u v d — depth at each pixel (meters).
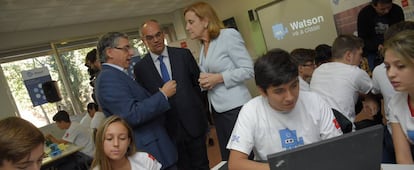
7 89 5.14
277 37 6.35
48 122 5.61
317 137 1.37
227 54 1.94
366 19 3.39
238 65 1.92
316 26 5.74
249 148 1.35
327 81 2.04
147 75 2.25
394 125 1.44
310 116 1.37
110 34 1.88
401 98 1.40
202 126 2.27
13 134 0.90
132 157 1.83
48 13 4.88
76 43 6.04
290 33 6.12
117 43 1.85
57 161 4.06
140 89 1.94
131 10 6.21
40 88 5.53
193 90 2.27
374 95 2.19
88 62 2.74
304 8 5.84
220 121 2.04
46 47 5.67
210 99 2.06
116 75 1.82
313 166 0.87
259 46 6.68
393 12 3.34
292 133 1.35
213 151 4.48
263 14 6.46
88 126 4.58
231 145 1.37
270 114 1.37
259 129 1.38
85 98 6.14
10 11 4.34
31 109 5.43
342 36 2.15
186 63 2.26
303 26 5.92
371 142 0.89
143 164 1.81
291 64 1.16
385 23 3.29
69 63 5.98
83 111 6.08
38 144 0.94
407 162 1.34
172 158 1.97
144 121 1.82
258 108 1.39
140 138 1.87
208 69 2.04
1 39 5.14
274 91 1.18
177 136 2.20
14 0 4.02
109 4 5.37
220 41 1.95
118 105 1.77
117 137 1.76
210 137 4.83
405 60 1.14
